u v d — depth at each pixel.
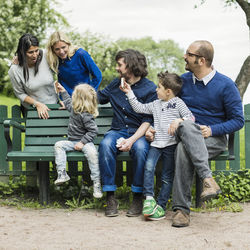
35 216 3.88
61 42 4.44
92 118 4.10
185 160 3.53
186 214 3.55
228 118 3.91
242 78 6.29
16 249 2.92
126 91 4.01
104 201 4.36
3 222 3.63
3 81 19.80
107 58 13.62
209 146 3.78
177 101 3.89
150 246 2.99
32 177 5.04
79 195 4.41
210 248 2.93
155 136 3.90
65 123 4.59
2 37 17.20
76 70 4.65
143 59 4.11
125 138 4.09
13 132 5.12
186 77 4.02
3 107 5.13
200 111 3.95
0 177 5.11
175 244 3.02
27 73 4.50
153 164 3.79
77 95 4.07
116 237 3.20
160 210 3.73
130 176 4.73
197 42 3.85
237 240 3.09
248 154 4.86
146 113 4.02
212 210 4.08
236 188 4.48
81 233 3.31
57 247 2.96
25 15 16.77
